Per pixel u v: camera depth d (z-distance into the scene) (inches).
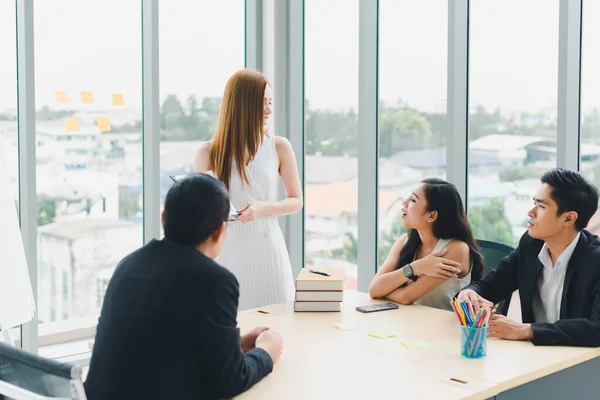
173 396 71.1
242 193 125.6
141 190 167.8
